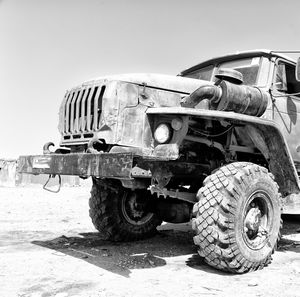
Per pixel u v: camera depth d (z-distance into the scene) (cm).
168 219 491
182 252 455
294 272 372
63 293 294
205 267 387
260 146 422
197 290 312
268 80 477
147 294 299
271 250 392
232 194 358
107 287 314
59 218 718
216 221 352
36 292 299
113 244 495
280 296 301
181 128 363
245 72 499
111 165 335
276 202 401
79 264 385
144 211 520
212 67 543
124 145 386
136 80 401
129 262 399
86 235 554
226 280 343
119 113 387
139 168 369
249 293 307
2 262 387
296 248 487
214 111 367
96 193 505
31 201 1009
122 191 502
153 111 383
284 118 489
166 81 425
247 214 378
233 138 448
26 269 363
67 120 428
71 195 1205
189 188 491
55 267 371
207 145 432
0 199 1041
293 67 516
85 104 409
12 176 1566
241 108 404
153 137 393
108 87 391
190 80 453
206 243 356
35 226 623
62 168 383
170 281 336
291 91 513
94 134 392
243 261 361
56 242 496
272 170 436
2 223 645
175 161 414
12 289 306
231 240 353
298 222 719
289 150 460
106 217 498
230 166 381
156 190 384
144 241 518
